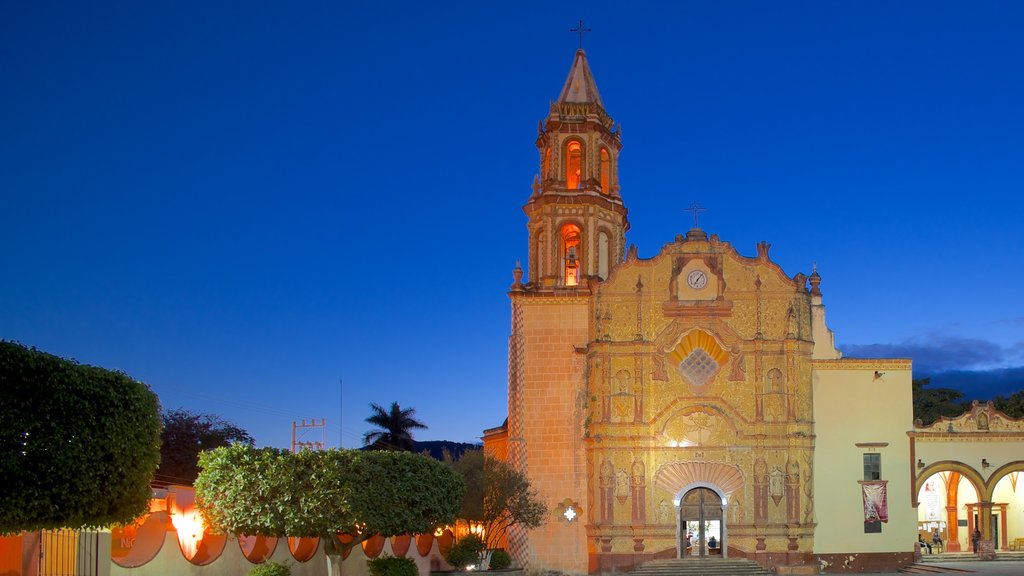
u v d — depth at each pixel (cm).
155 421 3491
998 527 7144
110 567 3741
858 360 6681
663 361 6644
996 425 6619
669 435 6581
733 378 6606
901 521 6519
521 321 6862
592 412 6625
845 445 6594
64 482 3067
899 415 6631
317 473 4444
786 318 6650
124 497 3344
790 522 6425
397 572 4969
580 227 7088
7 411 2956
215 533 4469
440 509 5050
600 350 6650
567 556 6575
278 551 4978
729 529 6450
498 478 6319
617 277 6756
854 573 6419
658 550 6450
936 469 6575
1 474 2920
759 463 6500
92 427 3186
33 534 3572
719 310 6681
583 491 6644
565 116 7256
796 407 6544
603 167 7419
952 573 5819
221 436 8694
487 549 6350
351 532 4634
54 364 3094
